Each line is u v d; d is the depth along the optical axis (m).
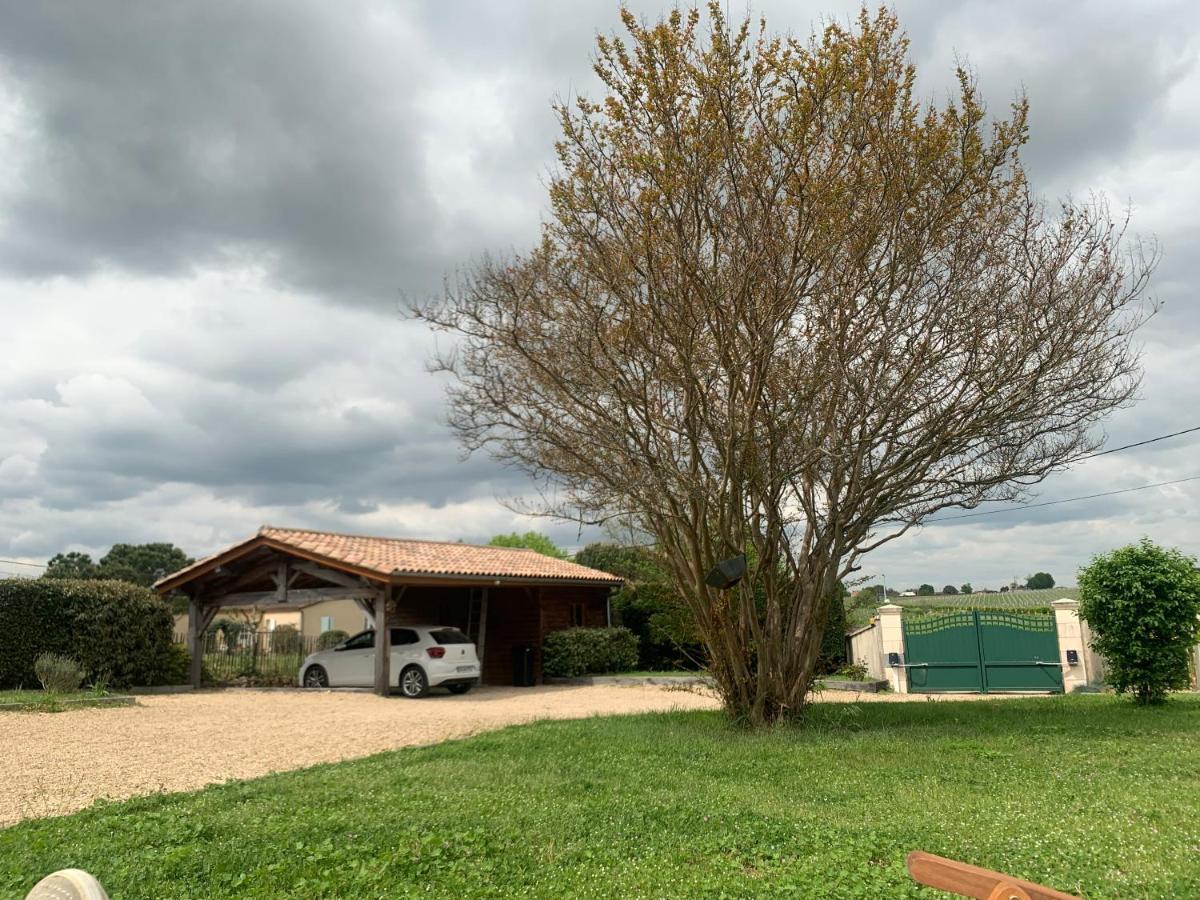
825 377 11.43
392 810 7.56
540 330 12.30
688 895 5.37
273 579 22.38
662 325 11.38
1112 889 5.10
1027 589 46.94
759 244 11.12
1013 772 8.84
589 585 26.58
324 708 17.34
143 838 6.88
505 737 12.18
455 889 5.61
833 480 12.27
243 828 7.06
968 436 12.27
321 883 5.67
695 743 11.34
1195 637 14.80
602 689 22.47
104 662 19.31
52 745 11.94
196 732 13.53
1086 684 20.72
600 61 10.83
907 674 22.12
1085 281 12.04
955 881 3.39
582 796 8.17
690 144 10.90
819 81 10.48
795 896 5.24
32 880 5.82
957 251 11.84
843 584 14.30
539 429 12.52
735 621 13.14
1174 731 11.51
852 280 11.77
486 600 24.22
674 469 12.02
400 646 21.00
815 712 13.75
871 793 8.09
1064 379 12.16
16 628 18.19
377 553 22.62
